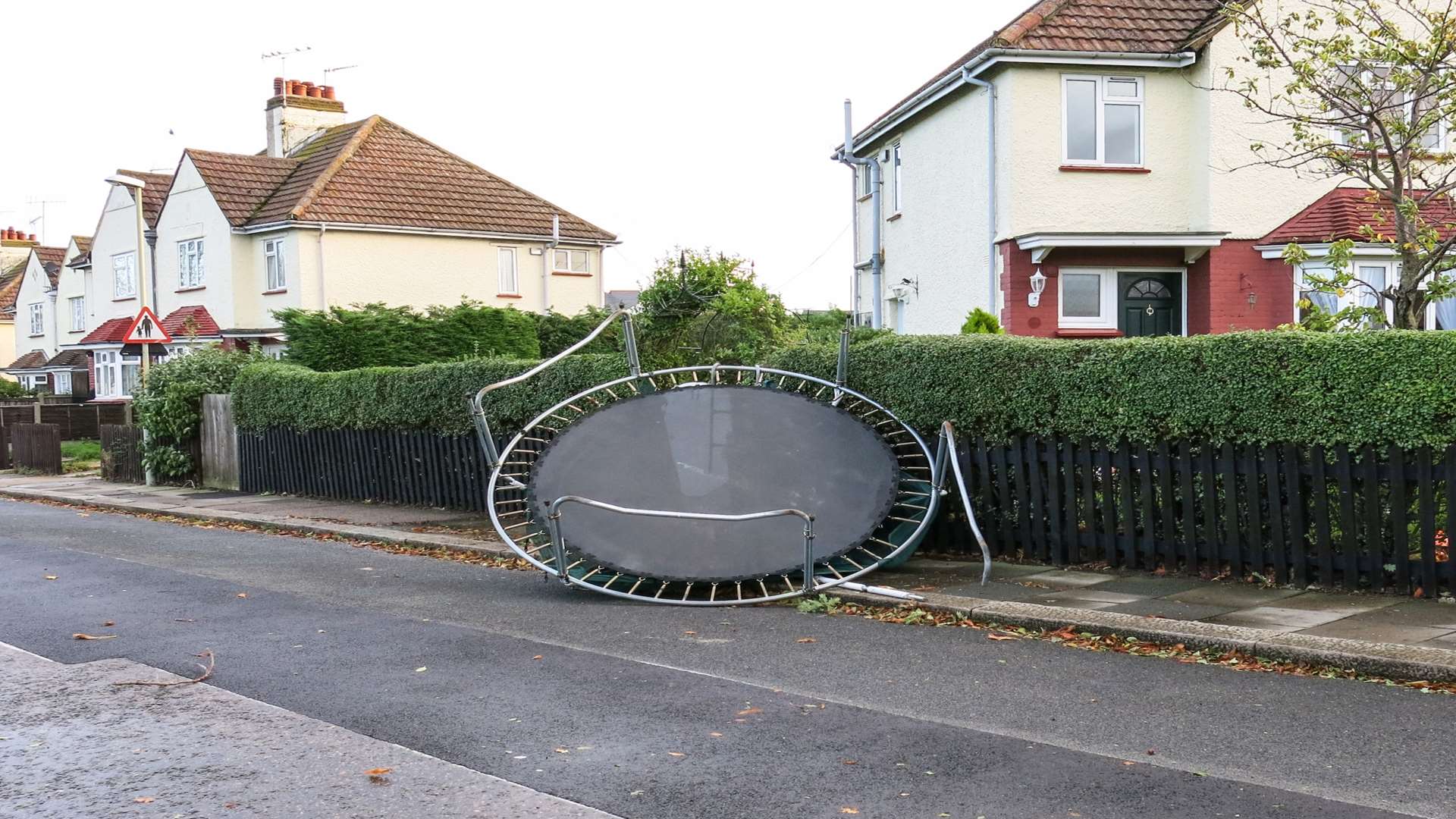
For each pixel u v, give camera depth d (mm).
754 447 10461
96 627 8586
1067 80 19203
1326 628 7406
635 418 10836
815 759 5336
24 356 57438
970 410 10641
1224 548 9172
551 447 10641
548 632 8242
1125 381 9594
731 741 5625
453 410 15789
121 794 5055
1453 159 12289
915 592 9086
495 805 4852
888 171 25219
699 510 9914
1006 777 5047
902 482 10461
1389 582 8398
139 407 21656
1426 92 11906
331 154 36344
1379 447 8344
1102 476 9836
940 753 5387
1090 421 9859
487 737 5762
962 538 10914
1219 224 18844
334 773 5273
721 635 8047
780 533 9648
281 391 19141
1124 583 9258
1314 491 8609
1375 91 12469
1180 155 19359
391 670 7137
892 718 5957
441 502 16297
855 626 8312
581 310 38875
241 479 20297
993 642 7703
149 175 41875
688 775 5156
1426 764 5090
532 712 6176
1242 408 8922
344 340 25719
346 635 8203
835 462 10273
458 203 36438
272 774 5281
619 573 9414
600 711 6188
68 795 5047
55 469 25031
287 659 7480
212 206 35375
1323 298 18422
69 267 50375
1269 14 18062
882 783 5012
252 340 34375
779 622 8516
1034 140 19156
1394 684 6387
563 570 9586
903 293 24188
